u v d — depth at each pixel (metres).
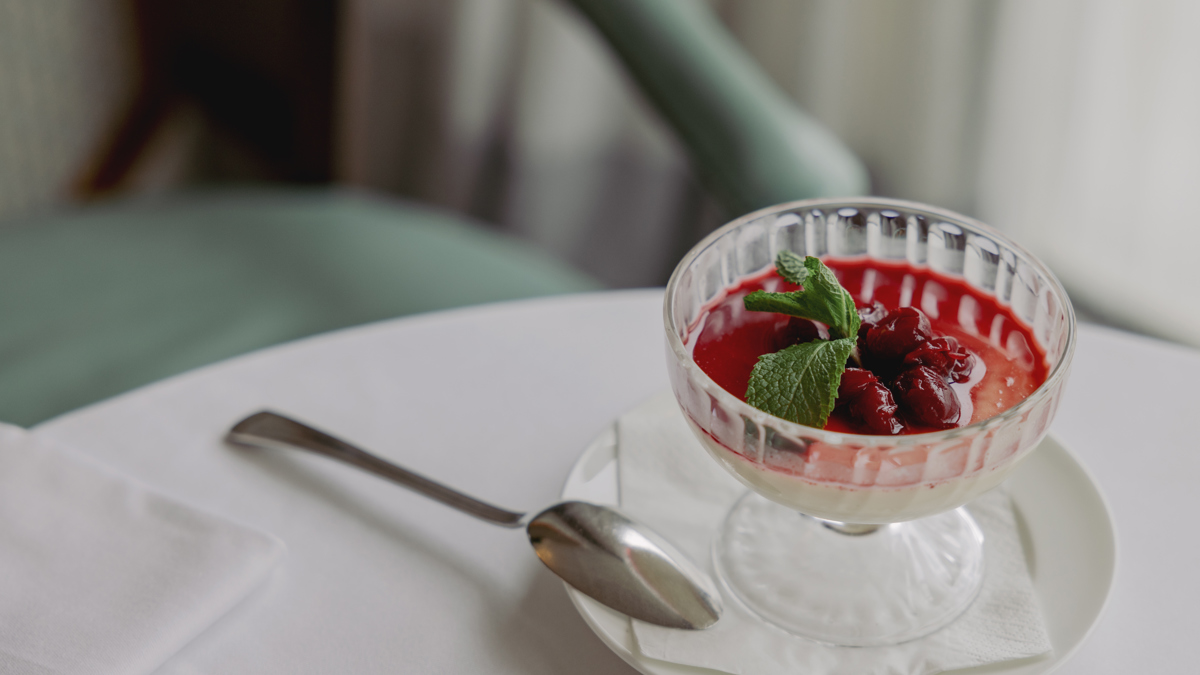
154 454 0.54
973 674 0.47
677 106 0.72
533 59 1.30
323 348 0.58
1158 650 0.48
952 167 1.16
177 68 1.46
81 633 0.48
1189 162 1.05
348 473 0.54
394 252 0.78
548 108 1.34
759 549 0.51
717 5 1.19
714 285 0.53
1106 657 0.48
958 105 1.11
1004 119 1.10
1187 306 1.11
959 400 0.49
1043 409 0.47
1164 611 0.49
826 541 0.51
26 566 0.50
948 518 0.51
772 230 0.53
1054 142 1.10
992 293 0.52
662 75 0.72
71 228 0.79
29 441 0.53
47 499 0.51
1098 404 0.55
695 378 0.47
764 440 0.47
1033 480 0.52
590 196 1.43
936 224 0.52
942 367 0.49
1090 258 1.16
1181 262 1.10
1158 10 0.99
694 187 1.40
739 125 0.71
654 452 0.53
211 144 1.48
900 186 1.20
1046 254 1.18
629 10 0.72
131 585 0.49
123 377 0.69
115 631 0.48
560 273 0.79
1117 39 1.03
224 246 0.78
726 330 0.52
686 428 0.54
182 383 0.57
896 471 0.46
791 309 0.50
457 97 1.34
